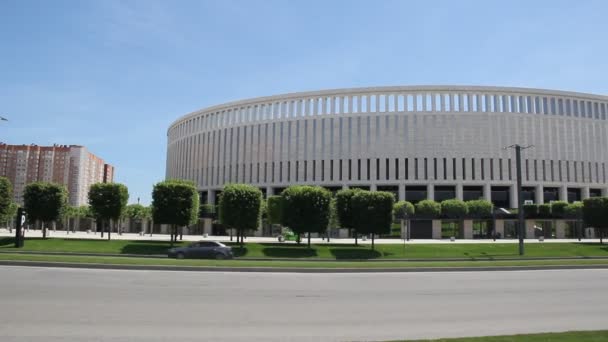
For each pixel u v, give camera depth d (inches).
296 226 1686.8
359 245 1790.1
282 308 508.1
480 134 3112.7
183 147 4141.2
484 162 3078.2
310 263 1128.8
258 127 3494.1
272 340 365.4
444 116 3134.8
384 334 391.2
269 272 955.3
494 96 3174.2
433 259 1451.8
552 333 372.2
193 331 388.5
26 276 755.4
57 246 1501.0
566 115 3225.9
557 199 3223.4
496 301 580.4
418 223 2731.3
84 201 5393.7
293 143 3348.9
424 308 524.1
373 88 3235.7
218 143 3695.9
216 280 764.6
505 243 1846.7
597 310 520.7
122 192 1834.4
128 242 1648.6
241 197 1696.6
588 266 1161.4
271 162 3398.1
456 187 3058.6
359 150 3201.3
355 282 776.3
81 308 476.7
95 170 5866.1
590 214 2006.6
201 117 3914.9
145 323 413.1
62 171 5182.1
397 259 1465.3
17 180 5083.7
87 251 1438.2
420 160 3102.9
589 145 3238.2
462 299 594.6
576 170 3181.6
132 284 681.6
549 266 1131.3
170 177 4468.5
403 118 3169.3
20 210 1493.6
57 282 684.1
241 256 1454.2
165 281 730.2
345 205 1825.8
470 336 387.2
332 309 508.4
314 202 1692.9
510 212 2704.2
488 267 1082.1
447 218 2652.6
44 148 5172.2
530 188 3174.2
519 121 3147.1
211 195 3695.9
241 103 3582.7
